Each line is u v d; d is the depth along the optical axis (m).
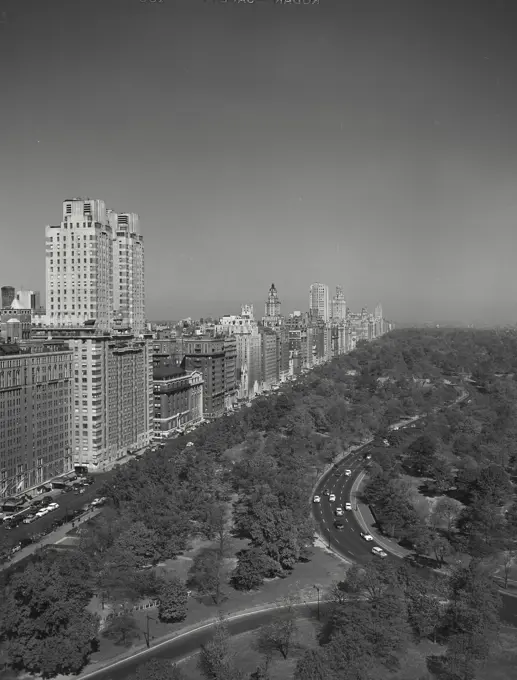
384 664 135.75
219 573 181.12
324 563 197.12
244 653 143.50
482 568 171.62
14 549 194.12
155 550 191.75
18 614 135.75
